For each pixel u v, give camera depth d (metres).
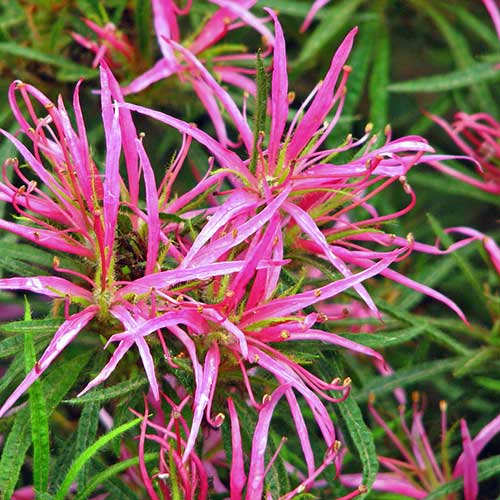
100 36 0.55
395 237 0.48
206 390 0.44
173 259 0.47
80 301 0.45
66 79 0.55
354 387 0.54
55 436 0.48
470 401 0.56
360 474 0.53
